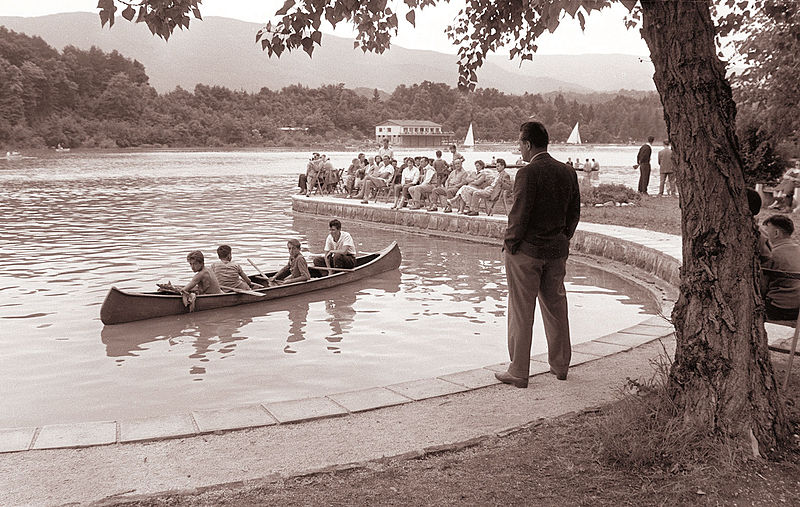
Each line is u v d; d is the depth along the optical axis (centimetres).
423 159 2159
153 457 423
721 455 371
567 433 439
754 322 395
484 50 643
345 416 494
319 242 1759
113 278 1256
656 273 1228
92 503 359
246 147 16000
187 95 18325
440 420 480
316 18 486
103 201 2911
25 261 1428
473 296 1135
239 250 1603
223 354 805
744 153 1727
